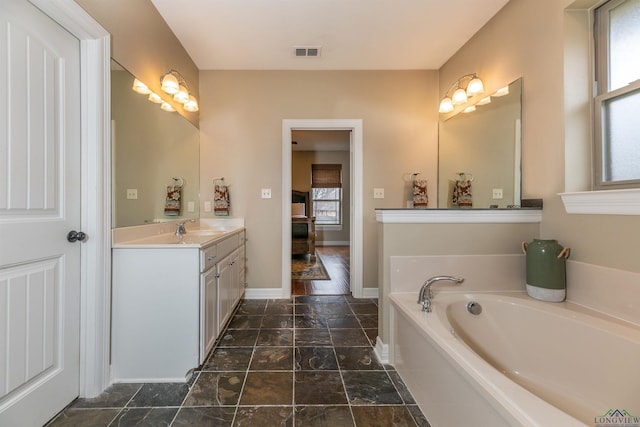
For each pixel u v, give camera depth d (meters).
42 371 1.26
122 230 1.71
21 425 1.17
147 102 2.03
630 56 1.46
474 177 2.49
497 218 1.87
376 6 2.11
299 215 6.80
